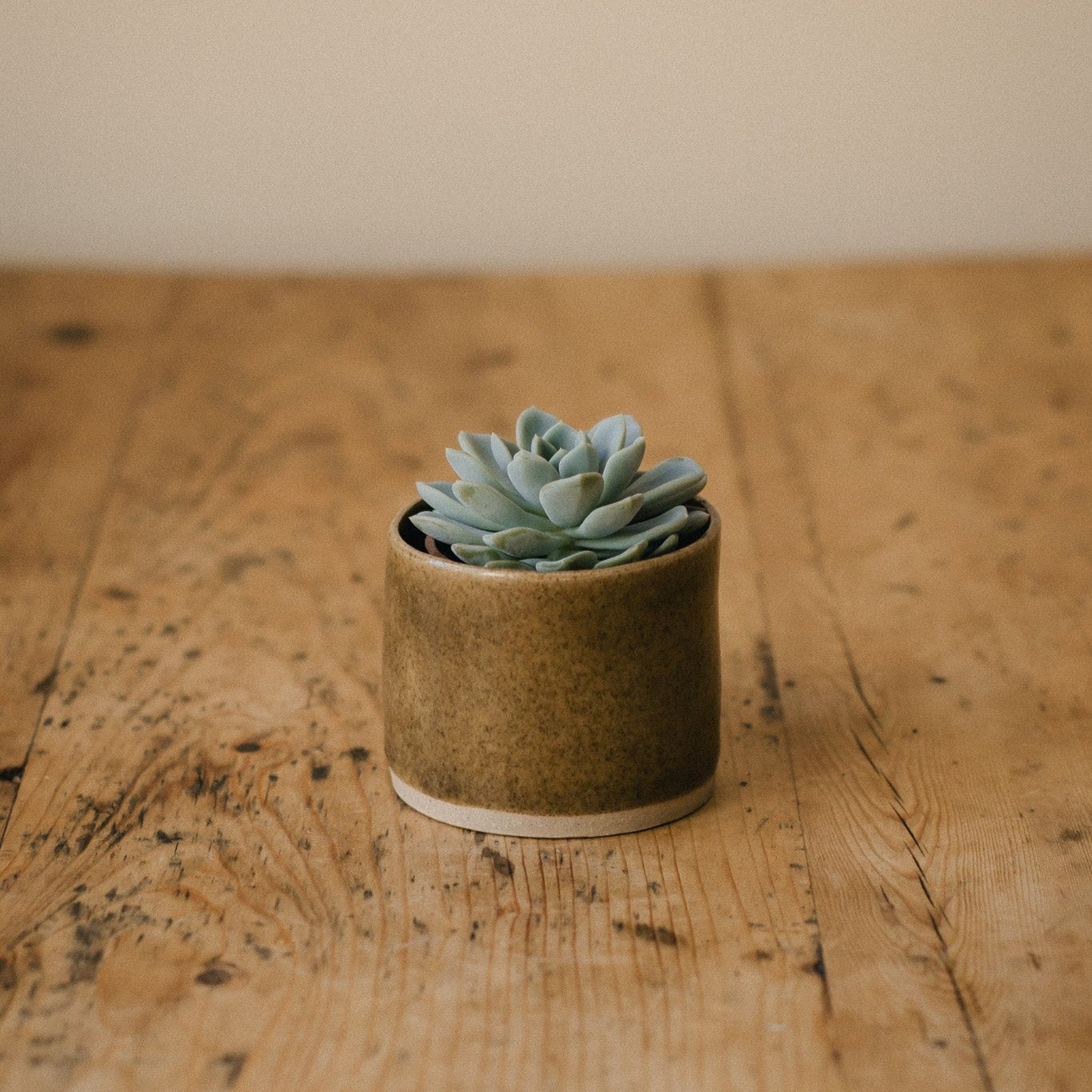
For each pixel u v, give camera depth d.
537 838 0.62
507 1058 0.54
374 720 0.69
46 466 0.90
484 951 0.58
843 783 0.65
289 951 0.58
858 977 0.57
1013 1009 0.56
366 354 1.04
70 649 0.74
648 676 0.60
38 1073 0.54
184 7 1.15
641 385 0.99
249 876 0.61
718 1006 0.56
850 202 1.20
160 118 1.18
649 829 0.62
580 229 1.21
